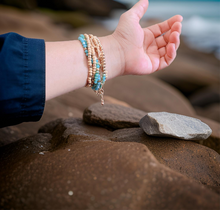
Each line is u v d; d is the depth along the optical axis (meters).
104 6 5.00
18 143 0.34
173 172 0.24
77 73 0.31
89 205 0.23
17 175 0.27
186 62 2.05
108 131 0.38
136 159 0.26
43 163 0.28
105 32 3.28
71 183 0.25
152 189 0.24
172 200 0.23
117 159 0.26
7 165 0.29
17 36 0.29
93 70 0.32
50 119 0.52
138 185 0.24
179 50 2.73
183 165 0.30
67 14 3.74
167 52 0.36
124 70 0.36
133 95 0.87
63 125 0.39
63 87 0.31
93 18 4.70
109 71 0.35
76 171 0.26
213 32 4.21
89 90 0.77
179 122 0.33
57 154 0.29
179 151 0.31
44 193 0.25
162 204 0.23
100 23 4.39
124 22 0.34
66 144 0.34
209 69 2.10
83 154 0.28
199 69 1.83
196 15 6.13
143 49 0.37
